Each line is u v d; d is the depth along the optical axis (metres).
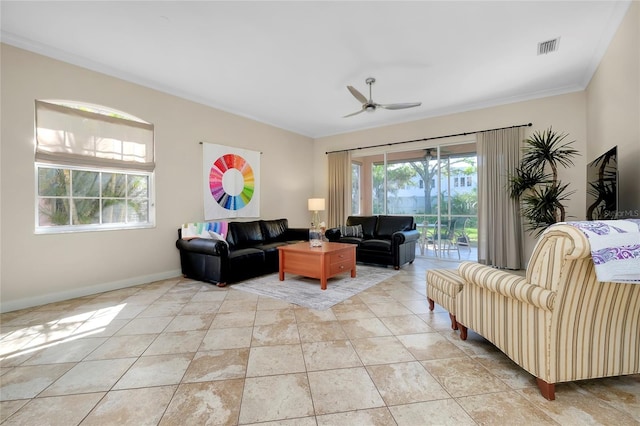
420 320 2.58
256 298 3.20
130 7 2.41
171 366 1.85
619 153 2.69
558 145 4.17
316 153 6.86
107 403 1.50
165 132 4.09
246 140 5.30
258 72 3.62
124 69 3.52
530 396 1.54
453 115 5.11
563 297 1.46
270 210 5.80
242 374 1.76
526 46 3.05
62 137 3.19
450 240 5.34
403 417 1.39
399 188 5.89
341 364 1.86
